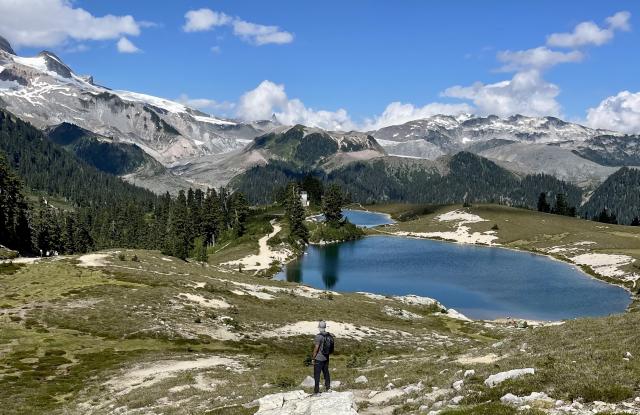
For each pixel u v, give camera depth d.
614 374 20.03
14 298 67.69
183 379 37.59
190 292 79.38
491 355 32.81
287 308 82.38
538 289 136.00
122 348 53.66
